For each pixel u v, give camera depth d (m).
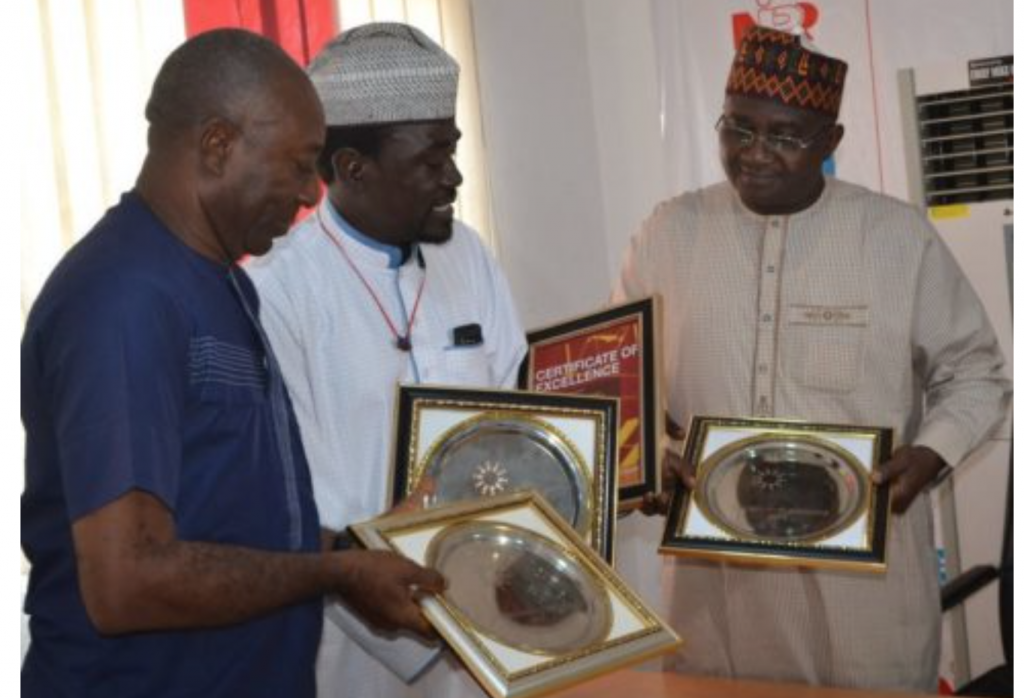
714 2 3.86
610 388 2.16
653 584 4.13
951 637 3.44
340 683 2.04
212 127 1.43
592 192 4.28
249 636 1.52
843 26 3.67
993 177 3.32
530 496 1.79
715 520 2.06
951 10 3.54
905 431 2.45
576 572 1.68
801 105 2.32
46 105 2.50
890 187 3.64
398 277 2.04
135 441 1.33
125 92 2.63
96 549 1.31
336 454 1.96
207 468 1.46
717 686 2.09
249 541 1.50
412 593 1.54
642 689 2.11
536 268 4.02
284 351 1.94
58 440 1.37
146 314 1.38
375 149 1.91
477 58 3.75
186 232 1.46
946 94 3.37
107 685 1.44
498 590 1.62
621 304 2.20
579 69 4.22
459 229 2.22
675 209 2.64
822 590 2.41
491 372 2.18
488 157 3.81
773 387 2.46
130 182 2.63
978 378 2.42
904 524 2.41
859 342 2.42
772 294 2.47
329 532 1.93
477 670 1.49
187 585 1.34
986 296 3.35
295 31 3.04
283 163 1.45
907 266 2.43
